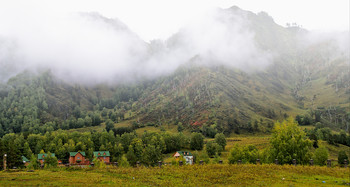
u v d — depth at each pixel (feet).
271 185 100.12
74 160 435.12
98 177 113.39
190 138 599.98
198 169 130.82
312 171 125.49
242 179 110.42
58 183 100.32
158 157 317.42
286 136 198.59
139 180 109.29
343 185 99.40
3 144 309.22
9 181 102.63
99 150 504.02
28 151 448.24
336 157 408.46
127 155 446.60
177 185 101.40
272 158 205.36
